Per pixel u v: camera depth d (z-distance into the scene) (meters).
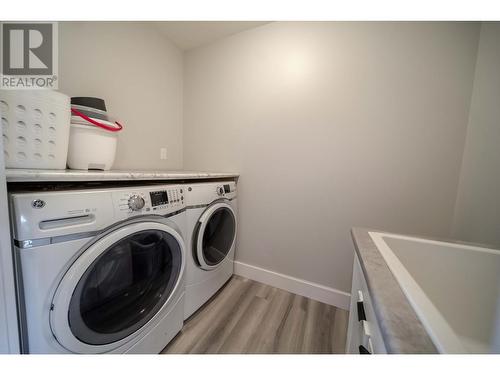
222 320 1.22
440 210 1.12
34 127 0.71
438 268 0.71
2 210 0.48
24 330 0.54
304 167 1.45
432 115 1.11
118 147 1.48
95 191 0.67
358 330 0.63
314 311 1.33
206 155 1.88
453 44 1.05
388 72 1.18
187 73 1.94
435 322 0.32
